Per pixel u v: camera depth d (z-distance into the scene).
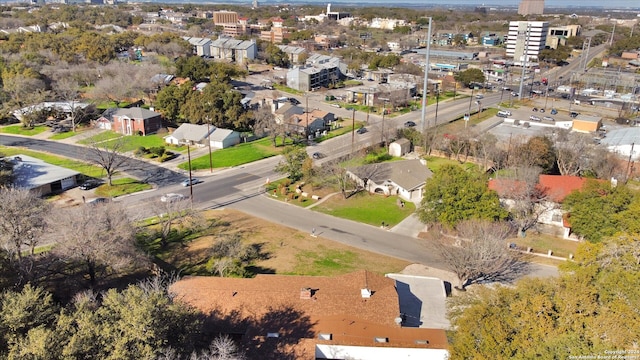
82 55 161.12
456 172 61.12
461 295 41.91
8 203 46.72
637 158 84.62
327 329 37.94
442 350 36.06
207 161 91.56
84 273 48.03
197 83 149.50
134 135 106.62
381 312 40.28
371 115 127.44
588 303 31.39
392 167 80.56
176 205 60.34
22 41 168.00
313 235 62.81
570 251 57.94
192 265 53.94
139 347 28.88
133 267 49.66
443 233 58.62
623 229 53.28
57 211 50.31
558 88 163.50
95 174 83.56
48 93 118.38
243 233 62.97
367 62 198.25
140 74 136.75
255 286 43.16
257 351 35.56
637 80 156.75
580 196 58.66
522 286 35.53
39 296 34.81
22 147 97.00
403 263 55.88
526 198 62.28
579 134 89.69
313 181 79.62
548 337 30.05
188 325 33.09
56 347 27.66
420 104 140.38
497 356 29.78
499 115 127.25
